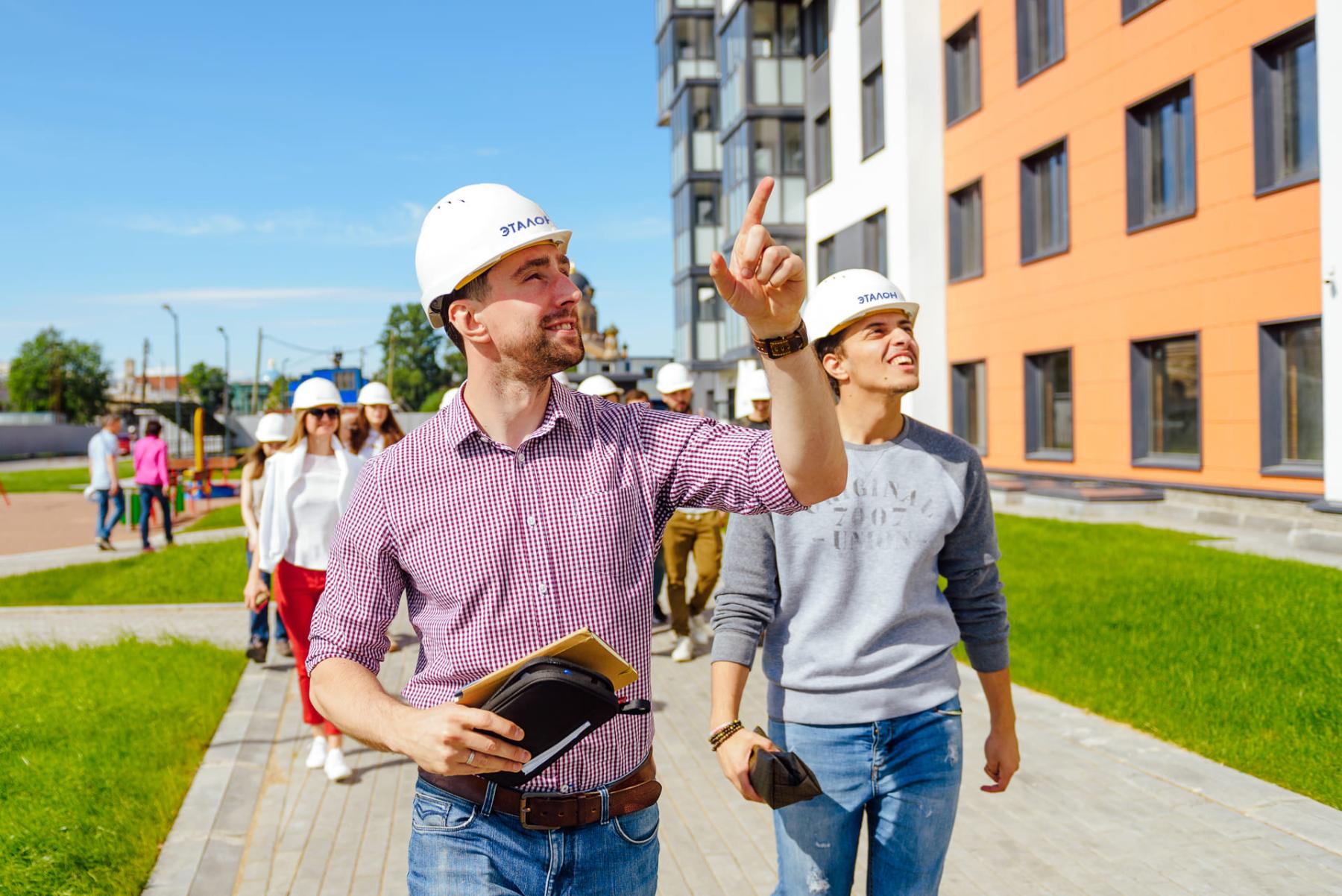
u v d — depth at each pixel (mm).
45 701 6746
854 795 2623
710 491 2137
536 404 2135
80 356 106625
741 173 28344
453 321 2080
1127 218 16359
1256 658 6461
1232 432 14320
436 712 1827
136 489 22016
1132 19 16016
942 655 2699
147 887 4105
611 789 2086
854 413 2801
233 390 87250
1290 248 13273
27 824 4531
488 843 2059
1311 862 3988
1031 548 11688
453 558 2045
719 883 4145
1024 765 5172
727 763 2514
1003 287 19969
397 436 9914
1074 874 4020
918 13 21828
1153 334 15898
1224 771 4930
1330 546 11023
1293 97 13414
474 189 2084
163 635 8914
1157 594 8508
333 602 2119
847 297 2750
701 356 33844
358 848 4531
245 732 6223
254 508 8234
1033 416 19406
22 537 20203
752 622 2695
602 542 2070
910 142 21875
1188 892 3822
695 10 35188
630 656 2105
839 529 2656
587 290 34219
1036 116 18688
